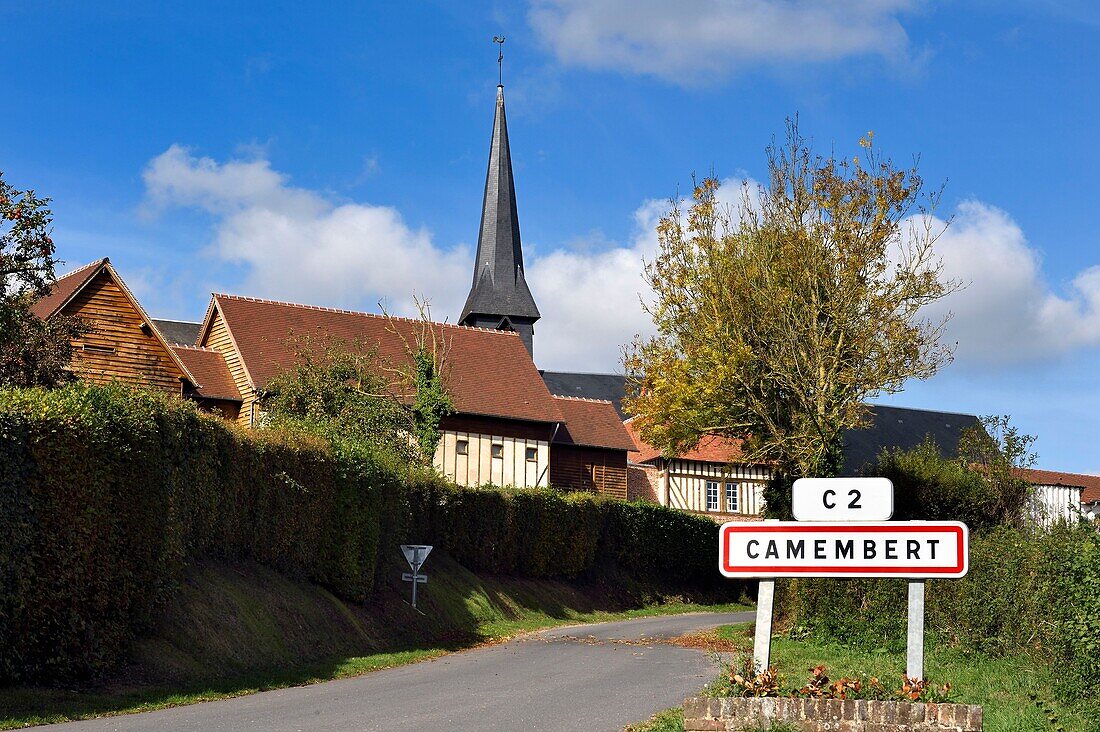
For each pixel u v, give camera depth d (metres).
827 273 27.08
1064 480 55.97
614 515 40.91
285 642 18.36
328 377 33.81
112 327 32.09
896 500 26.16
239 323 41.19
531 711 12.56
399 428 34.91
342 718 12.00
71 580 13.55
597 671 17.39
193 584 17.45
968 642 17.00
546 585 36.19
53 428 13.34
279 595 19.64
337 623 20.86
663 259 29.39
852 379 26.81
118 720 11.84
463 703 13.33
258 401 38.25
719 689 10.67
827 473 26.69
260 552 20.28
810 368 26.53
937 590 18.45
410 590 26.34
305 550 21.62
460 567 31.52
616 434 48.69
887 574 8.47
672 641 24.62
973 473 26.02
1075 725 10.92
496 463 43.91
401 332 45.91
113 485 14.43
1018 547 16.16
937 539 8.40
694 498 50.25
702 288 28.52
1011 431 26.39
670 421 28.83
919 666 8.40
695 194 29.23
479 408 43.59
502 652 21.73
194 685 14.60
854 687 8.43
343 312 45.06
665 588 42.91
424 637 24.16
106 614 14.25
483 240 64.06
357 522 22.97
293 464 21.22
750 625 28.25
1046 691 13.10
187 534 17.36
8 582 12.65
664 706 13.02
